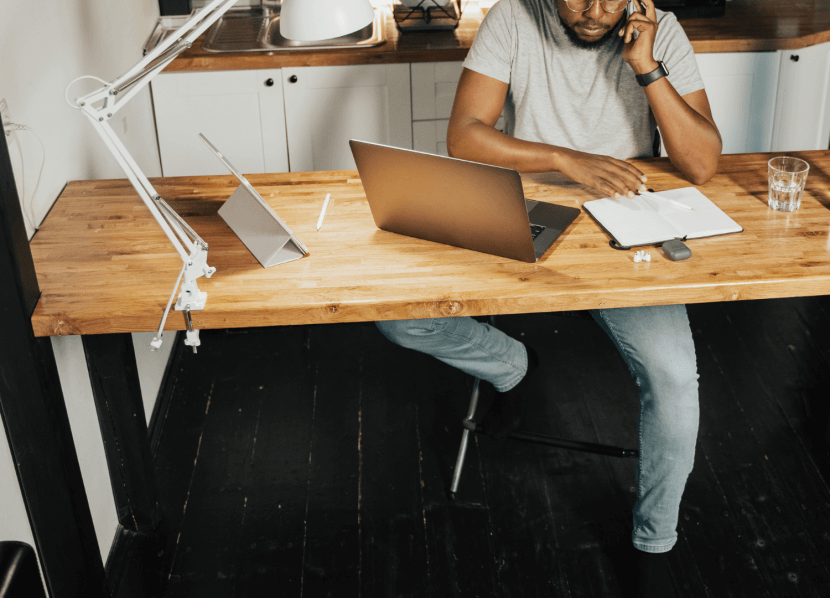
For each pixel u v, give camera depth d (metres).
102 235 1.79
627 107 2.17
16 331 1.48
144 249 1.74
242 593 1.98
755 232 1.72
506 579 1.99
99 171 2.26
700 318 2.90
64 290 1.59
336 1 1.60
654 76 1.91
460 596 1.95
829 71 3.12
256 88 3.02
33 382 1.52
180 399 2.63
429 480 2.29
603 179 1.85
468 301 1.54
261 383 2.69
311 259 1.69
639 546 1.97
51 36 1.93
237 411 2.57
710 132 1.94
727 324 2.87
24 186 1.75
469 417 2.20
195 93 3.01
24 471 1.58
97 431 2.03
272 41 3.10
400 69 3.01
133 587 2.01
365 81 3.03
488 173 1.53
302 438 2.45
